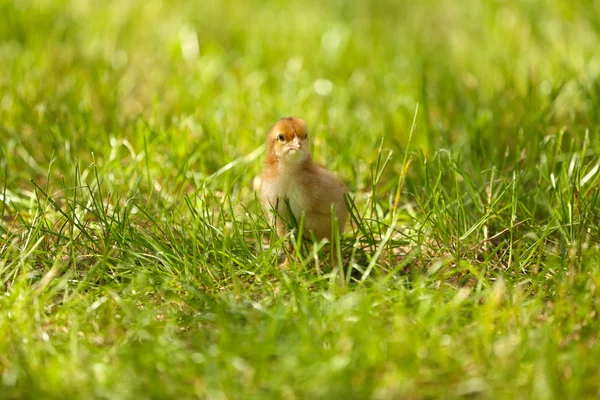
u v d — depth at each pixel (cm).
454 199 1122
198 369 731
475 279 958
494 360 737
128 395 693
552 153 1234
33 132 1386
